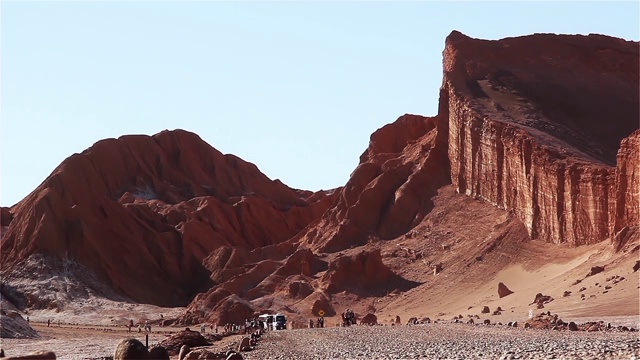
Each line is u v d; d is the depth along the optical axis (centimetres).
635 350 4384
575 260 14325
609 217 14500
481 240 16850
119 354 3822
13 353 7406
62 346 8981
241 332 12975
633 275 11425
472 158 18375
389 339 7631
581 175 15238
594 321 8938
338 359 5266
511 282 14938
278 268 18162
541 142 16838
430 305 15225
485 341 6431
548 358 4266
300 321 15325
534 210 16175
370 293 16475
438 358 4784
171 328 15400
